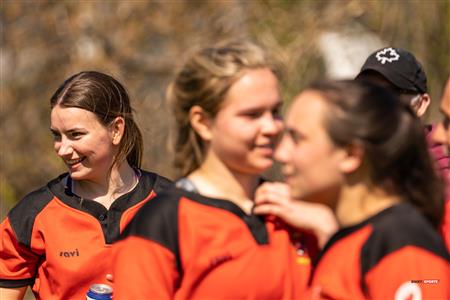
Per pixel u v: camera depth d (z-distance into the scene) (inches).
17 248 426.9
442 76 1090.1
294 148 301.7
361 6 1059.3
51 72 1031.0
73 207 423.5
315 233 312.0
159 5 1024.2
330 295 294.4
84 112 414.9
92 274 416.8
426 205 301.3
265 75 309.4
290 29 1044.5
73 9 1026.7
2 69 1039.6
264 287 309.1
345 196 299.3
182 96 316.5
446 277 289.3
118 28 1024.2
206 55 312.0
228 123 307.3
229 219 309.9
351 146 293.1
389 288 286.7
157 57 1028.5
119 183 430.3
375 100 295.7
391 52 447.5
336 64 1076.5
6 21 1032.2
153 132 1013.8
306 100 300.5
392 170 296.2
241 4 1046.4
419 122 305.9
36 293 434.3
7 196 1035.3
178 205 311.1
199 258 306.8
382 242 290.5
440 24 1090.7
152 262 306.0
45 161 1032.8
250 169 313.3
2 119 1037.2
